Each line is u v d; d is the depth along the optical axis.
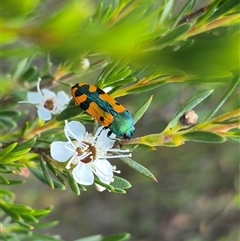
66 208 0.47
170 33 0.11
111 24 0.12
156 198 0.48
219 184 0.47
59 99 0.13
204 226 0.47
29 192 0.43
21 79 0.16
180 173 0.46
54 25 0.05
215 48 0.05
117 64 0.12
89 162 0.12
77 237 0.47
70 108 0.12
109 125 0.12
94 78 0.30
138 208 0.49
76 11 0.05
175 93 0.25
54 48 0.05
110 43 0.05
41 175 0.14
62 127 0.14
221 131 0.12
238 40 0.05
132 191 0.49
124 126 0.12
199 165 0.45
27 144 0.12
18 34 0.06
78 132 0.12
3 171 0.13
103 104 0.12
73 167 0.12
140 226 0.49
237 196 0.44
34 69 0.16
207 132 0.12
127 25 0.05
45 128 0.14
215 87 0.21
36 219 0.14
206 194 0.48
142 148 0.12
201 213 0.48
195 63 0.05
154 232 0.49
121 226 0.49
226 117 0.12
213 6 0.12
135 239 0.49
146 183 0.48
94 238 0.18
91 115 0.12
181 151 0.44
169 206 0.49
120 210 0.49
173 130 0.12
